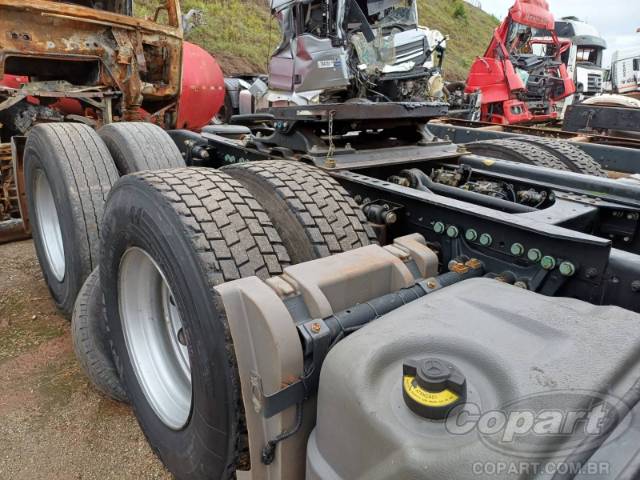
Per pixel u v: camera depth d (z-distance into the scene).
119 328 2.35
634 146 5.32
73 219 3.17
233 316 1.46
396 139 3.54
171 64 6.13
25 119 5.11
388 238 2.38
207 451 1.77
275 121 3.02
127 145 3.71
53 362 3.13
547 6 13.20
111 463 2.37
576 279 1.70
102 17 5.23
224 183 2.02
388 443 1.06
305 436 1.50
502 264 1.88
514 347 1.14
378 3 5.16
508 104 12.16
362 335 1.29
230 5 19.45
